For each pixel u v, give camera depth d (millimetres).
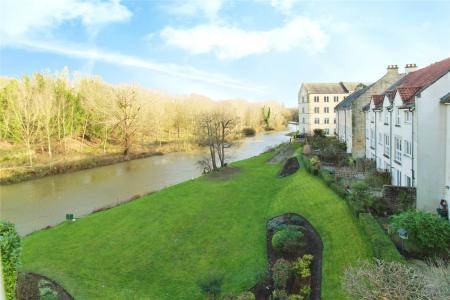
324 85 83250
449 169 19984
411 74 34281
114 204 33844
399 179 26438
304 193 27594
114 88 70500
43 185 44031
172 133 91625
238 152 67500
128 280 17438
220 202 29156
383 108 31078
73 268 18672
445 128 20672
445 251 15078
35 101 55719
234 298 14391
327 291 14633
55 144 61312
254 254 19156
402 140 25422
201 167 49125
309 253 18297
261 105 138125
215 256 19500
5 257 11711
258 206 27531
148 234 23000
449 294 10039
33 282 17047
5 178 45375
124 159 61656
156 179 45750
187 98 104500
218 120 57250
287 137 96750
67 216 26688
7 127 55625
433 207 21234
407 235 15609
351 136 42844
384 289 10523
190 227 23859
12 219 30812
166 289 16531
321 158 40656
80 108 69062
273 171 40906
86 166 54719
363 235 18172
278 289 15180
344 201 23562
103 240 22328
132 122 67625
